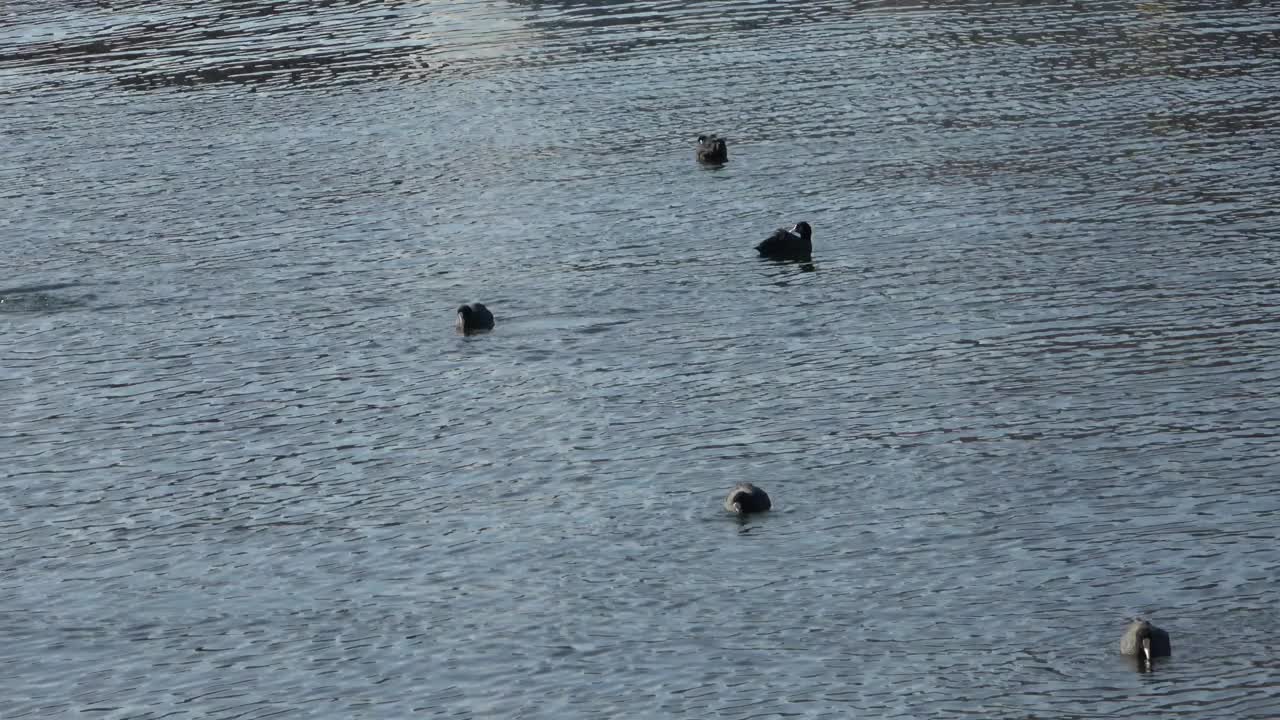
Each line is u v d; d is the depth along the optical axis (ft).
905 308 174.50
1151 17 305.12
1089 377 153.79
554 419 151.02
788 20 321.11
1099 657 108.47
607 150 240.94
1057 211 203.21
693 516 130.62
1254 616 112.06
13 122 271.69
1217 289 173.78
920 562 121.80
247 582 124.16
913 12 321.11
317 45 318.65
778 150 236.43
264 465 144.77
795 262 190.90
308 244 205.46
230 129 262.06
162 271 197.47
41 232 213.66
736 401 153.07
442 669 110.83
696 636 113.39
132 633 117.70
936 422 145.89
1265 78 259.60
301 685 109.91
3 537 132.98
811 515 130.00
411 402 156.87
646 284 185.57
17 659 114.73
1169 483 131.95
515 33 321.11
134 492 140.56
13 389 163.94
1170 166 217.97
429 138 251.60
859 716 103.09
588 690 107.34
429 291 186.70
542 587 120.88
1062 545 123.24
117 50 321.93
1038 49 287.48
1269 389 148.56
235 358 169.99
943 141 236.43
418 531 130.82
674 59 294.25
